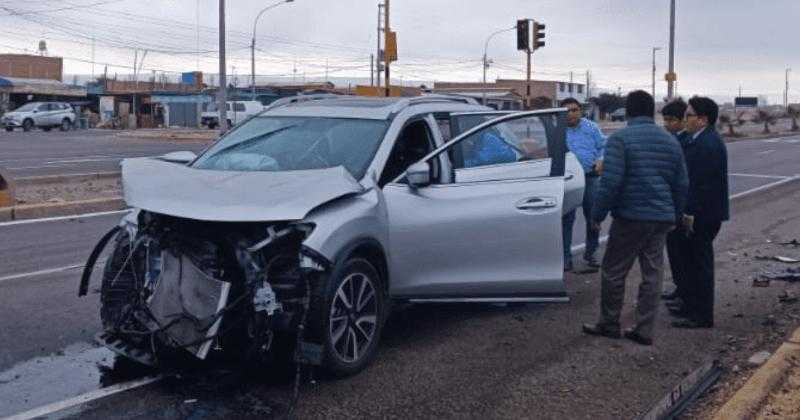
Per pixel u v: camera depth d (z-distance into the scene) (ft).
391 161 21.39
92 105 231.30
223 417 17.06
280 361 19.95
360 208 19.12
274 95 215.51
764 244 38.88
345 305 18.88
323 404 17.83
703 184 23.32
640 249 22.09
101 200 47.65
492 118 23.54
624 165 21.31
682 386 19.30
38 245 35.53
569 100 30.71
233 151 22.40
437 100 24.09
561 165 22.97
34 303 25.57
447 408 17.75
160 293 18.19
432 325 23.88
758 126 227.40
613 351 21.75
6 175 44.45
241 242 17.97
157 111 224.74
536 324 24.13
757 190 63.82
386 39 87.15
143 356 19.16
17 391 18.29
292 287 17.90
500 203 21.91
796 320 24.93
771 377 18.76
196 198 18.45
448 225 21.16
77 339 22.06
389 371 19.89
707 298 23.94
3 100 206.69
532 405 18.01
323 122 22.56
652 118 21.72
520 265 22.24
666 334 23.40
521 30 89.92
